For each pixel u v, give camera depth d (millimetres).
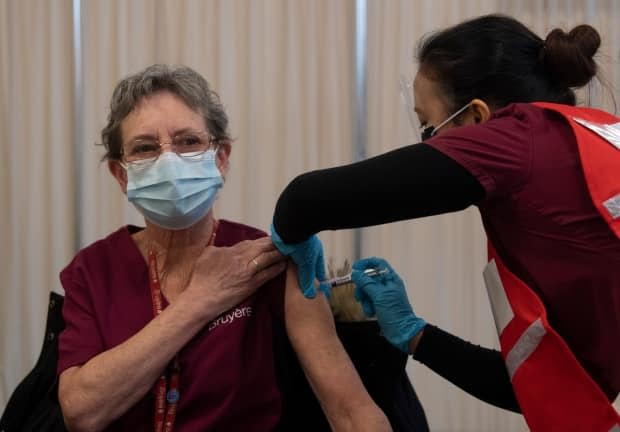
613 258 900
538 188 903
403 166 891
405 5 2428
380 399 1299
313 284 1191
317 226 975
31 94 2420
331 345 1187
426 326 1284
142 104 1216
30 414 1312
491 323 2443
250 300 1218
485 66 1025
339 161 2445
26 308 2426
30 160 2428
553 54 1032
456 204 906
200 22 2418
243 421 1184
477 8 2430
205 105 1255
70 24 2420
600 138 918
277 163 2436
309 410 1307
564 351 933
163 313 1139
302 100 2445
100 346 1180
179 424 1158
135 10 2412
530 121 939
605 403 914
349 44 2439
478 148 896
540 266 945
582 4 2430
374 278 1280
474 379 1246
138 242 1322
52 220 2430
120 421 1175
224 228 1343
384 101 2438
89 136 2426
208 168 1232
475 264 2441
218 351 1161
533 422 982
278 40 2426
